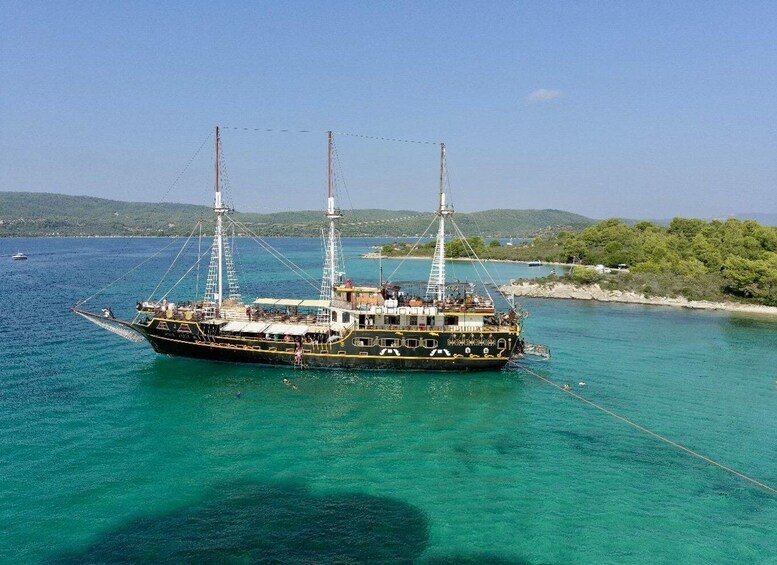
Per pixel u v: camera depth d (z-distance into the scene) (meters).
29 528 31.70
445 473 39.69
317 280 155.88
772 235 145.50
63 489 36.00
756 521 34.47
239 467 39.78
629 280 131.00
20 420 46.94
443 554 30.56
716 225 178.75
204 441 44.00
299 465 40.34
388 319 64.62
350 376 62.47
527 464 41.38
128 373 61.25
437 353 63.59
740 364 69.31
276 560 29.58
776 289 114.81
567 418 50.72
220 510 34.19
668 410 52.91
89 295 114.94
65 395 53.50
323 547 30.83
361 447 43.69
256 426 47.38
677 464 41.78
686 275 133.50
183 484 37.16
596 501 36.38
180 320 64.44
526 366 67.81
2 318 88.31
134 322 66.31
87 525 32.19
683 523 34.09
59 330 80.62
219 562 29.28
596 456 42.94
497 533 32.62
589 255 194.62
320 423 48.44
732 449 44.41
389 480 38.53
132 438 44.16
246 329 63.91
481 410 52.53
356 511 34.53
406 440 45.25
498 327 64.44
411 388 58.69
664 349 77.12
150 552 29.95
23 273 159.50
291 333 63.44
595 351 75.62
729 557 30.89
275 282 149.25
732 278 121.69
